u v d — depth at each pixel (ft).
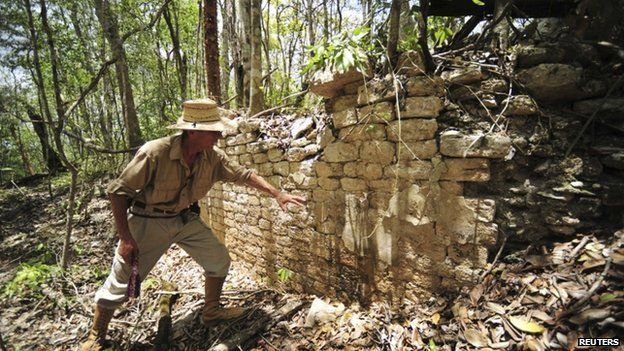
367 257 8.91
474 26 9.04
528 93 6.96
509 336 5.78
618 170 6.59
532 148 6.83
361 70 7.34
